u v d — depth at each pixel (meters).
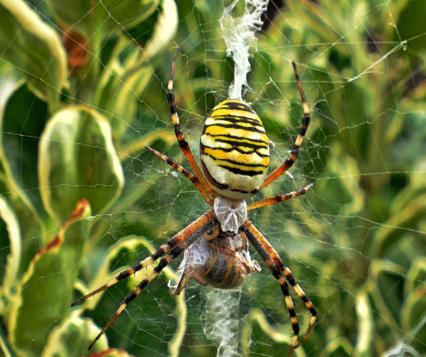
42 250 0.15
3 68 0.15
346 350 0.17
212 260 0.16
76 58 0.15
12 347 0.15
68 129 0.15
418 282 0.17
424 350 0.17
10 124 0.15
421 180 0.17
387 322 0.17
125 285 0.16
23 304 0.15
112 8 0.15
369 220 0.17
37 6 0.15
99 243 0.16
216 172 0.15
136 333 0.16
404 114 0.17
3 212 0.15
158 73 0.16
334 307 0.17
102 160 0.15
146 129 0.16
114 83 0.16
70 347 0.15
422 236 0.17
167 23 0.16
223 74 0.17
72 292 0.15
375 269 0.17
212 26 0.17
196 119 0.17
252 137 0.15
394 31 0.17
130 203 0.16
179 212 0.17
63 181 0.15
